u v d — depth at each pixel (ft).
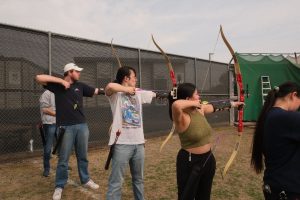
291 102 6.86
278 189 6.35
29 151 19.57
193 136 8.79
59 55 20.92
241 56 37.76
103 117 23.76
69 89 13.60
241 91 11.50
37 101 19.81
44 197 13.50
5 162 18.60
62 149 13.33
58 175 13.32
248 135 31.42
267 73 38.01
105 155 21.36
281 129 6.33
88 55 22.79
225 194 14.15
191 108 8.95
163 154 22.34
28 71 19.34
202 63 35.53
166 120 30.83
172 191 14.39
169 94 10.69
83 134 13.89
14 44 18.65
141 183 11.05
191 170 8.84
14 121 18.81
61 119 13.42
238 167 18.78
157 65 28.99
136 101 10.89
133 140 10.58
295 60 39.37
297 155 6.28
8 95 18.48
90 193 13.93
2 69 18.20
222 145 25.94
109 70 24.21
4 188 14.55
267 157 6.66
